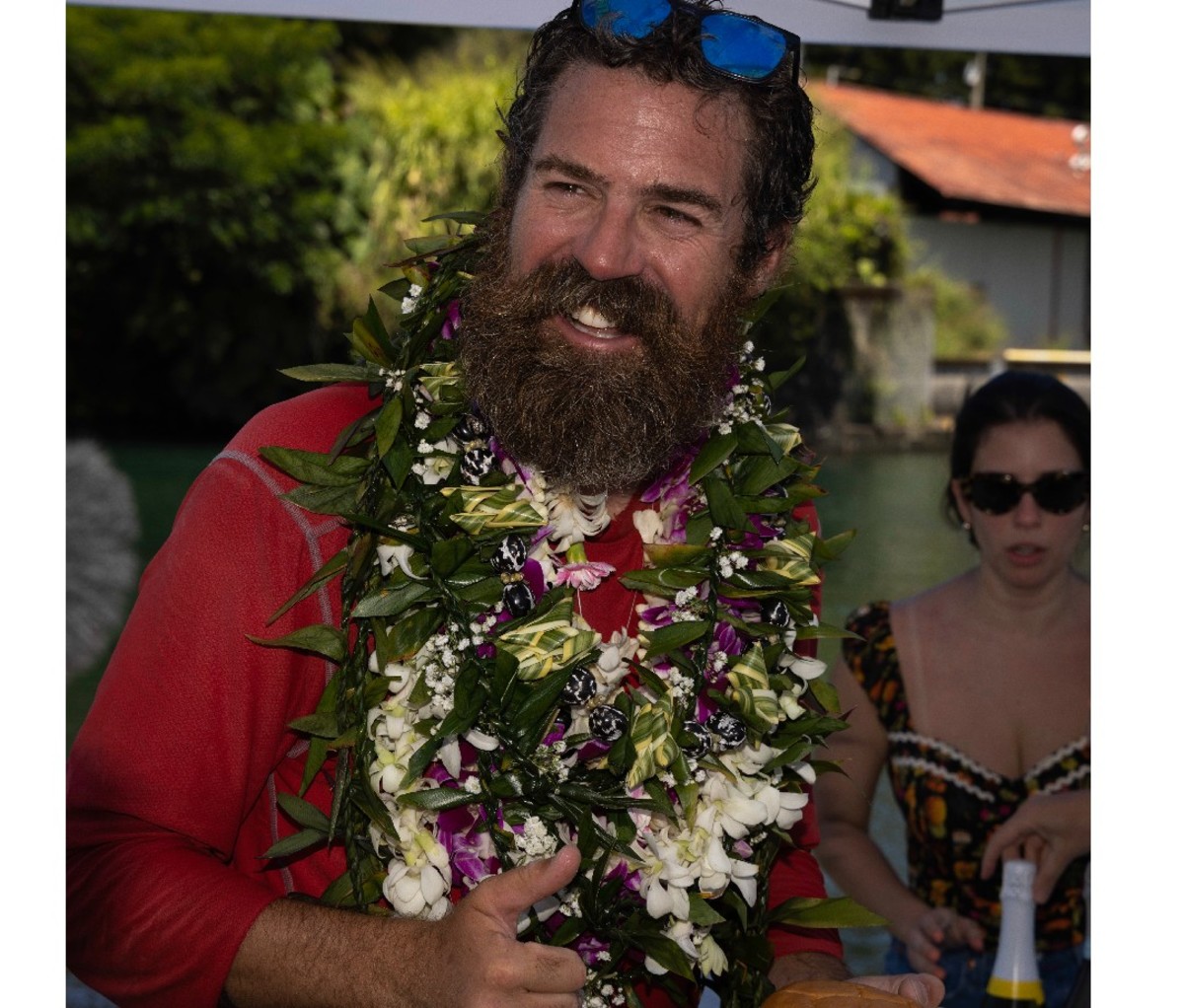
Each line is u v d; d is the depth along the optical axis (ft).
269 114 46.62
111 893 4.41
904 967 8.85
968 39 7.50
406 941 4.27
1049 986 8.36
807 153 5.44
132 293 46.52
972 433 8.95
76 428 46.06
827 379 49.19
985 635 8.86
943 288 54.39
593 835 4.51
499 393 4.77
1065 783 8.64
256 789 4.74
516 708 4.57
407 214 45.55
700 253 4.88
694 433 5.15
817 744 5.13
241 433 4.92
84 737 4.62
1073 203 62.95
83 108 44.80
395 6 7.06
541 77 5.01
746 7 7.24
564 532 4.90
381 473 4.76
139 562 21.76
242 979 4.37
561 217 4.79
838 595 22.94
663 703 4.75
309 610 4.70
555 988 4.12
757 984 5.10
